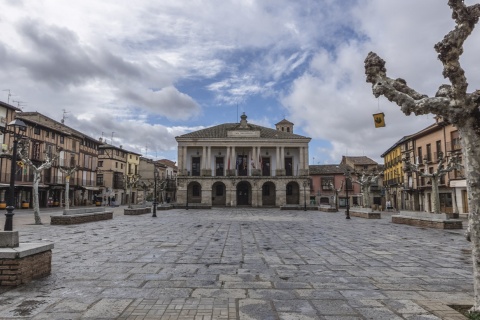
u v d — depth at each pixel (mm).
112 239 12445
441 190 38594
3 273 5883
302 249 10562
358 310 4871
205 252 9812
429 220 18484
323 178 66188
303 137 57969
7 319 4395
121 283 6215
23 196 41688
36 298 5262
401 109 5133
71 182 51906
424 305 5070
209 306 4988
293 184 58094
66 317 4484
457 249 10641
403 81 5457
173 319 4457
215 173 59406
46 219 21859
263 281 6484
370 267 7848
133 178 40656
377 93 5344
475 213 4625
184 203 53156
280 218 26938
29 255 6211
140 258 8727
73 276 6695
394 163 55344
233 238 13250
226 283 6305
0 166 37688
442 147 38656
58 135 49094
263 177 55250
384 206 60562
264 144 57906
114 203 56219
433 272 7340
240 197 58156
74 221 18484
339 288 6023
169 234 14383
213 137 57688
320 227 18641
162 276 6793
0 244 6168
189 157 59375
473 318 4414
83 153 56594
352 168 65375
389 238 13555
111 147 65875
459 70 4605
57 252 9500
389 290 5910
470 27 4598
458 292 5801
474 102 4652
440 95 5324
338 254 9641
